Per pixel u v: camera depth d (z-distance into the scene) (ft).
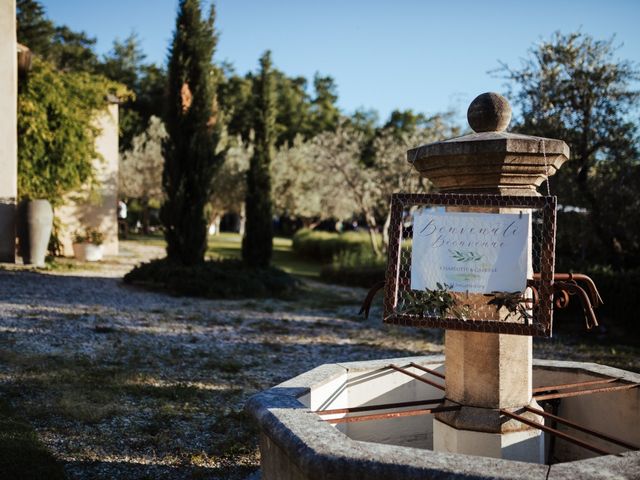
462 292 9.50
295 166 110.42
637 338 30.76
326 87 201.16
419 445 13.23
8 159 43.21
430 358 13.51
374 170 79.10
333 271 61.26
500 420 10.18
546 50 37.88
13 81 42.78
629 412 11.19
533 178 10.23
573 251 39.58
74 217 59.98
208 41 43.27
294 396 9.75
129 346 23.59
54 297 33.81
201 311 34.71
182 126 43.65
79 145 52.70
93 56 161.38
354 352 26.09
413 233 9.71
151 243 91.61
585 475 6.44
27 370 18.47
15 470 11.22
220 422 15.30
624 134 35.86
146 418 15.31
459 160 10.08
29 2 136.46
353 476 6.77
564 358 26.09
